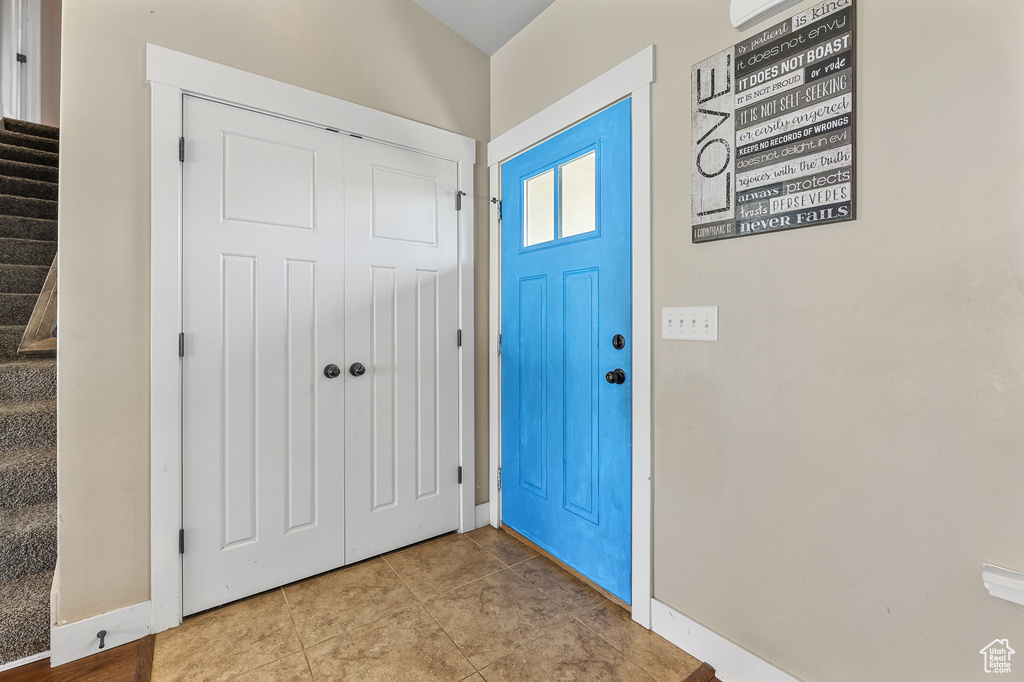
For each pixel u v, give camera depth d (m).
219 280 1.71
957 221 0.99
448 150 2.31
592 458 1.88
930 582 1.04
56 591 1.45
